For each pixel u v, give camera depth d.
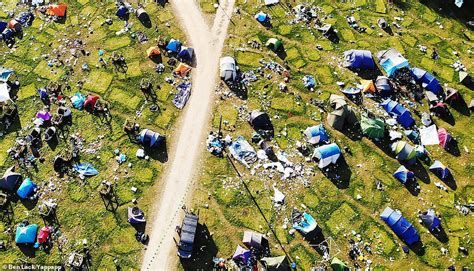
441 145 42.72
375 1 52.78
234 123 42.50
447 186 40.69
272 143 41.62
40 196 38.34
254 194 38.84
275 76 45.78
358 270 36.06
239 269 35.50
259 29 49.12
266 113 42.53
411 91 45.66
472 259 37.25
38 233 36.53
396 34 50.28
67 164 39.94
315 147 41.59
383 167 41.03
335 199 39.16
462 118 44.81
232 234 36.97
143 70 45.44
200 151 40.84
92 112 42.75
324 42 48.75
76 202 38.19
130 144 41.06
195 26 48.91
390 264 36.53
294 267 35.81
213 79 45.16
